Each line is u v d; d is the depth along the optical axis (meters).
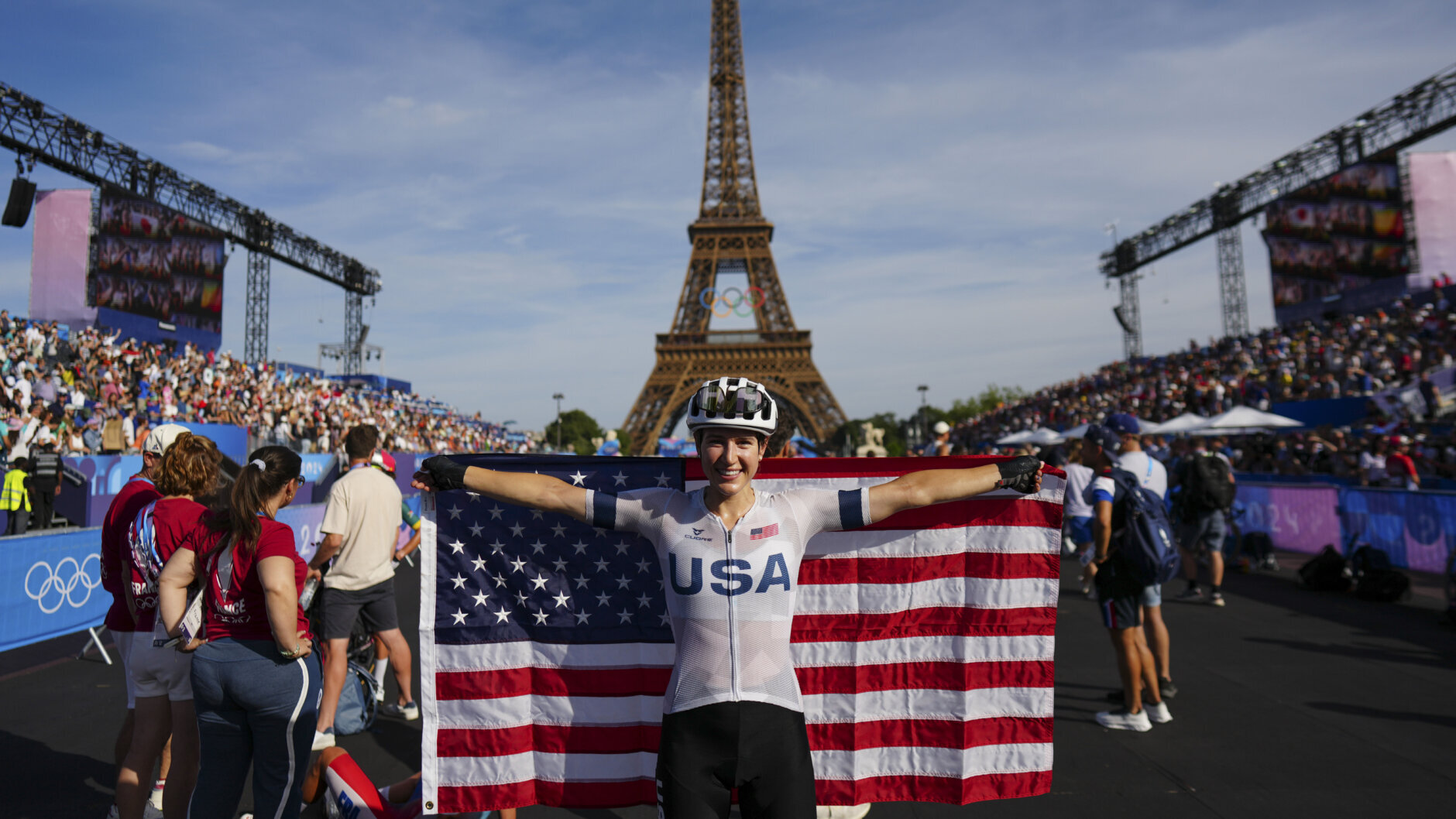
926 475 2.70
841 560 3.40
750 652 2.46
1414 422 17.94
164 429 4.34
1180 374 36.59
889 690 3.38
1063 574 13.05
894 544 3.40
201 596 3.44
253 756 3.40
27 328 21.80
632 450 57.66
